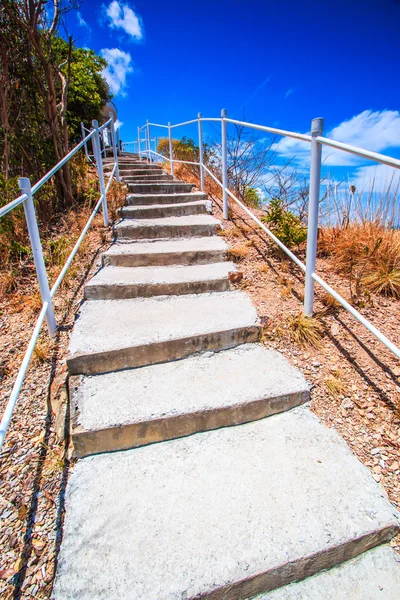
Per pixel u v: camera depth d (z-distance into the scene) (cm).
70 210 403
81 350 200
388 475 152
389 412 176
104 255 306
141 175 603
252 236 358
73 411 174
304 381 194
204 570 120
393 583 124
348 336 223
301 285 275
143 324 228
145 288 267
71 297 262
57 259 309
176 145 861
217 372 203
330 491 146
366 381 193
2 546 128
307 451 164
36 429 169
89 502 143
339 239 319
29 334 223
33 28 345
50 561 125
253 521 135
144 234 358
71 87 1180
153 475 155
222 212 425
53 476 153
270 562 122
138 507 141
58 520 137
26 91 400
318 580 126
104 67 1477
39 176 411
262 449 166
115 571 121
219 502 142
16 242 304
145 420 167
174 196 452
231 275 284
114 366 203
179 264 313
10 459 156
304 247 327
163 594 115
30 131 413
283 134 246
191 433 176
